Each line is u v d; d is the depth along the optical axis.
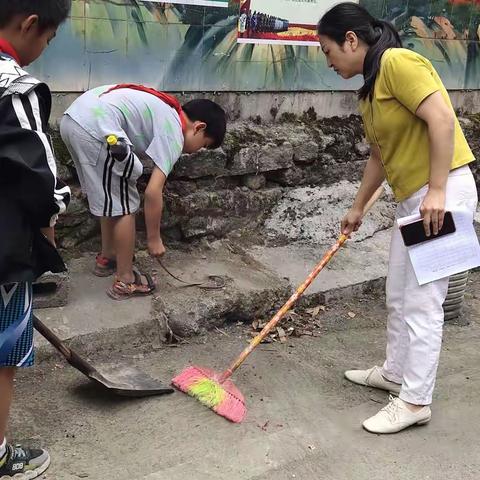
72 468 2.47
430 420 2.95
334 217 4.70
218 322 3.62
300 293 3.11
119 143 3.24
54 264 2.24
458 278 3.96
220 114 3.50
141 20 3.85
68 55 3.64
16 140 1.96
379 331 3.80
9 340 2.17
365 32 2.69
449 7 5.54
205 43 4.18
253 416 2.88
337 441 2.75
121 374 3.00
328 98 5.01
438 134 2.52
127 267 3.49
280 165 4.57
